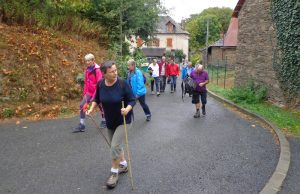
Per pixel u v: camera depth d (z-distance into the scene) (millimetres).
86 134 8570
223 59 38312
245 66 16453
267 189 5238
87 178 5723
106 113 5406
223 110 13125
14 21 14023
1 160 6578
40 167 6223
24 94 11156
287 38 12680
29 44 12672
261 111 12086
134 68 10180
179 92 20250
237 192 5191
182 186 5398
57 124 9633
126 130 5395
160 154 7031
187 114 11984
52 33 14656
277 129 9086
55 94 11945
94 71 8523
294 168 6219
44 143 7742
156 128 9508
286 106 12969
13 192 5184
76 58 13992
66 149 7305
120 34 18922
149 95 18312
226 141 8125
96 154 6977
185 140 8203
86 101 8625
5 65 11383
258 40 15219
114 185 5297
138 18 19922
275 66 13695
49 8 16031
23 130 8898
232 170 6117
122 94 5281
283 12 12875
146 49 68688
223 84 24844
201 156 6918
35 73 11898
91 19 19109
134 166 6285
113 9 18797
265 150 7352
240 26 16812
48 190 5254
